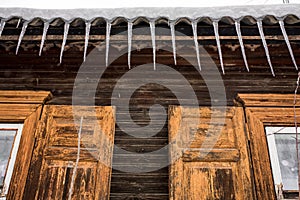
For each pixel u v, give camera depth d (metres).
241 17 2.95
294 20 2.98
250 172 2.74
